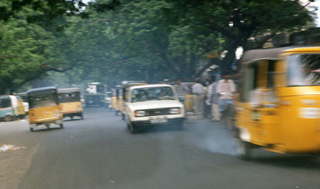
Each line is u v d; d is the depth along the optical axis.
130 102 20.62
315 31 10.79
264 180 8.68
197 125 22.11
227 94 19.64
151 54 44.69
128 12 30.33
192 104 26.61
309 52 9.56
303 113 9.05
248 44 28.22
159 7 23.77
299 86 9.27
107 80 65.12
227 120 18.86
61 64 53.09
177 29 28.72
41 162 13.46
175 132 19.22
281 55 9.59
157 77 54.00
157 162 11.54
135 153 13.53
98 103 71.31
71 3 18.62
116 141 17.34
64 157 14.05
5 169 13.09
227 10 22.41
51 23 20.12
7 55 41.44
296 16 25.66
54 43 49.84
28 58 45.53
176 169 10.36
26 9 22.95
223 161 11.24
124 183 9.12
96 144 16.89
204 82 29.12
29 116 28.66
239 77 11.89
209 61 41.25
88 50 50.88
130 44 42.53
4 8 18.11
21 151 17.48
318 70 9.41
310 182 8.32
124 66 53.06
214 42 33.97
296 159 11.02
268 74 9.89
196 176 9.38
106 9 19.38
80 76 62.00
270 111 9.86
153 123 19.52
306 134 9.04
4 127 34.97
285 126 9.30
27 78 55.69
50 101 28.83
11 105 44.69
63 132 24.94
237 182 8.62
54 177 10.59
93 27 46.47
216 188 8.20
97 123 30.59
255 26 27.05
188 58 44.84
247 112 11.11
